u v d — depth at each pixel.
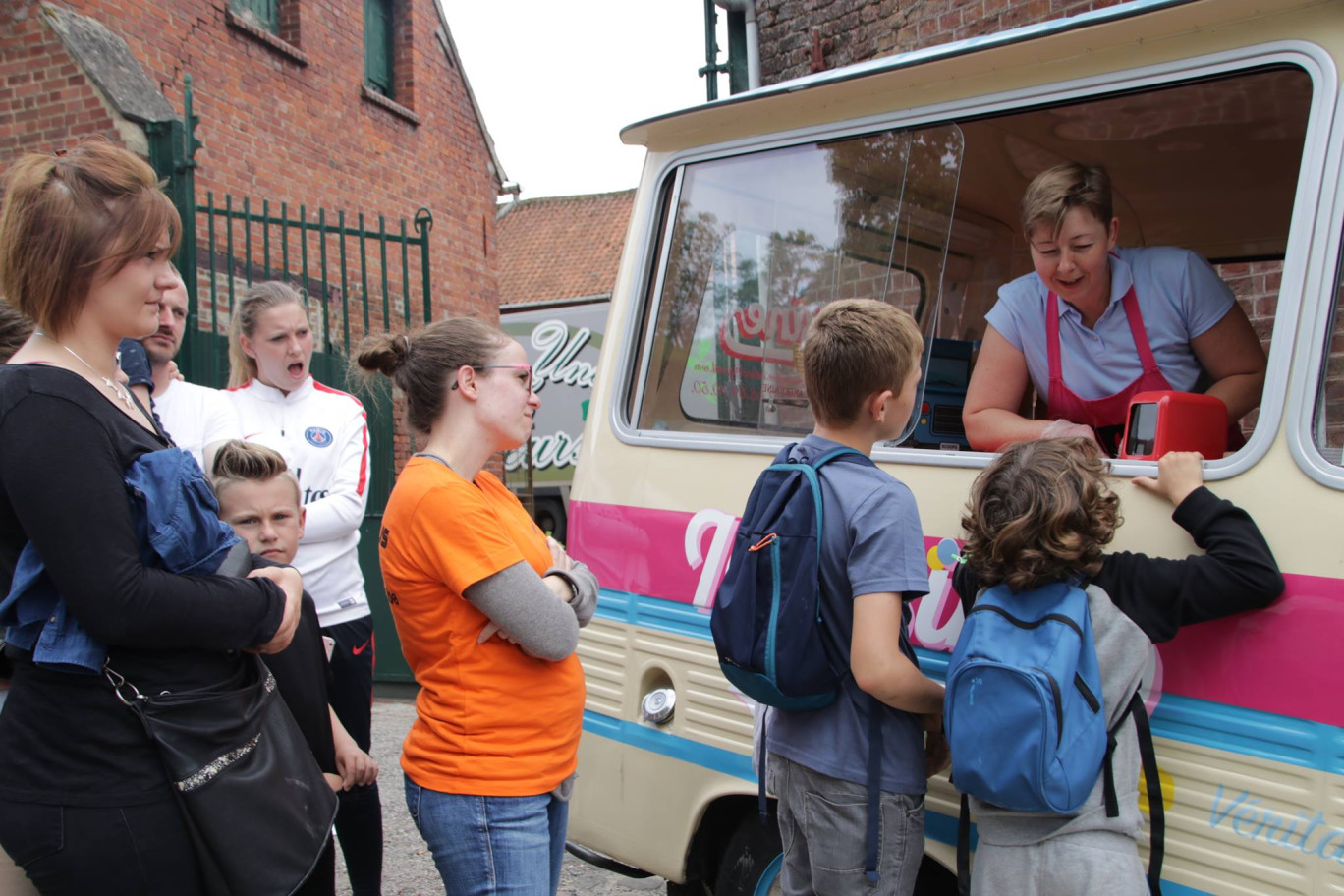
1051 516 1.66
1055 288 2.35
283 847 1.67
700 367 2.69
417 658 2.06
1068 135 2.45
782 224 2.56
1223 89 1.99
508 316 10.92
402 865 3.69
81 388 1.55
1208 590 1.66
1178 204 2.98
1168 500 1.82
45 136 6.58
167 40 7.22
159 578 1.55
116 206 1.57
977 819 1.76
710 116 2.68
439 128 9.90
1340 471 1.64
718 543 2.45
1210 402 1.98
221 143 7.61
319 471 3.04
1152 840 1.68
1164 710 1.76
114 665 1.55
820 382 1.93
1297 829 1.61
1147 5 1.89
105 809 1.53
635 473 2.70
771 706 1.89
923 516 2.12
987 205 2.84
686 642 2.50
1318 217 1.72
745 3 5.75
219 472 2.22
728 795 2.38
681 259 2.77
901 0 5.20
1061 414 2.43
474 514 1.94
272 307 3.01
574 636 1.98
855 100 2.41
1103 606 1.70
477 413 2.09
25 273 1.56
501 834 1.95
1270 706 1.65
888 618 1.75
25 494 1.47
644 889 3.56
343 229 5.77
